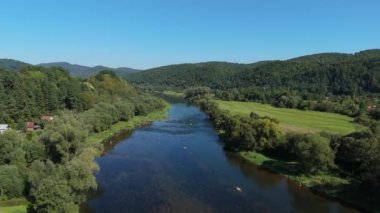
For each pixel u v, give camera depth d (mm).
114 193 79750
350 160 92812
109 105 159000
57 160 87688
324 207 74312
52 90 152250
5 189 68750
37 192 61781
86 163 73000
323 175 91938
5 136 83562
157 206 73500
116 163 102438
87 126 119875
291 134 111188
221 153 116250
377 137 94750
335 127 146625
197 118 193000
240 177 92688
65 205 60031
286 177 92812
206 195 80000
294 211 72125
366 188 76938
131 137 138750
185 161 106312
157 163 103500
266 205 75062
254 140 113812
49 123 110000
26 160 83688
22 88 137250
